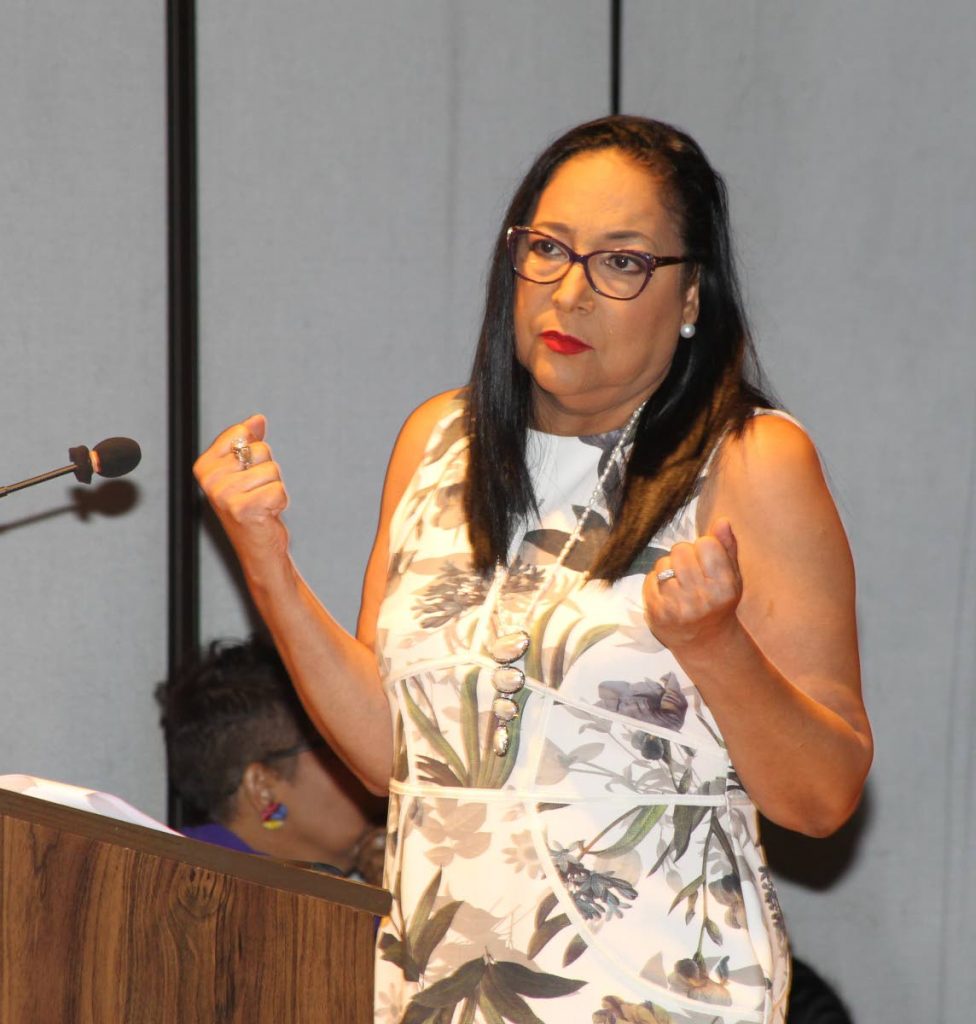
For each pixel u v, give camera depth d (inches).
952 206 471.2
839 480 469.7
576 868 227.9
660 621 212.2
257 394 449.1
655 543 240.1
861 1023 470.3
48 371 434.0
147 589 440.5
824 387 470.6
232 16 448.1
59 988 178.7
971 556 470.0
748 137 474.6
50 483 434.0
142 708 439.2
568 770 231.6
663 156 250.8
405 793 241.6
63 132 435.8
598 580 239.0
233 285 447.8
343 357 455.2
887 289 471.8
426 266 459.8
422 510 262.4
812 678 239.5
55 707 433.7
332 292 454.3
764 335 469.1
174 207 440.8
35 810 178.7
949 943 470.0
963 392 470.9
